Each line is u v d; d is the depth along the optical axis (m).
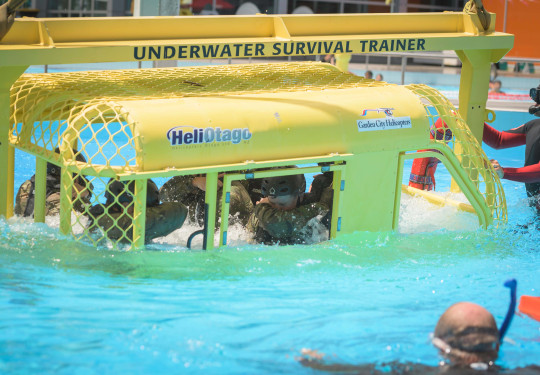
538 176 9.03
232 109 7.16
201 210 8.05
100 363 4.81
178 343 5.20
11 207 8.09
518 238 8.52
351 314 5.93
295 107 7.50
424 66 32.50
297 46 8.11
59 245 6.98
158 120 6.75
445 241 8.18
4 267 6.55
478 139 9.41
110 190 7.23
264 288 6.49
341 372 4.84
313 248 7.61
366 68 29.42
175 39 7.82
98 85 8.15
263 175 7.17
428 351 5.20
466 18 9.14
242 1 31.52
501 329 5.19
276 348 5.19
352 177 7.71
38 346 5.03
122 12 32.31
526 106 17.70
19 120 8.02
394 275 7.02
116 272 6.64
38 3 32.03
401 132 7.95
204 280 6.61
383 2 33.38
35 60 6.91
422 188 10.47
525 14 25.55
